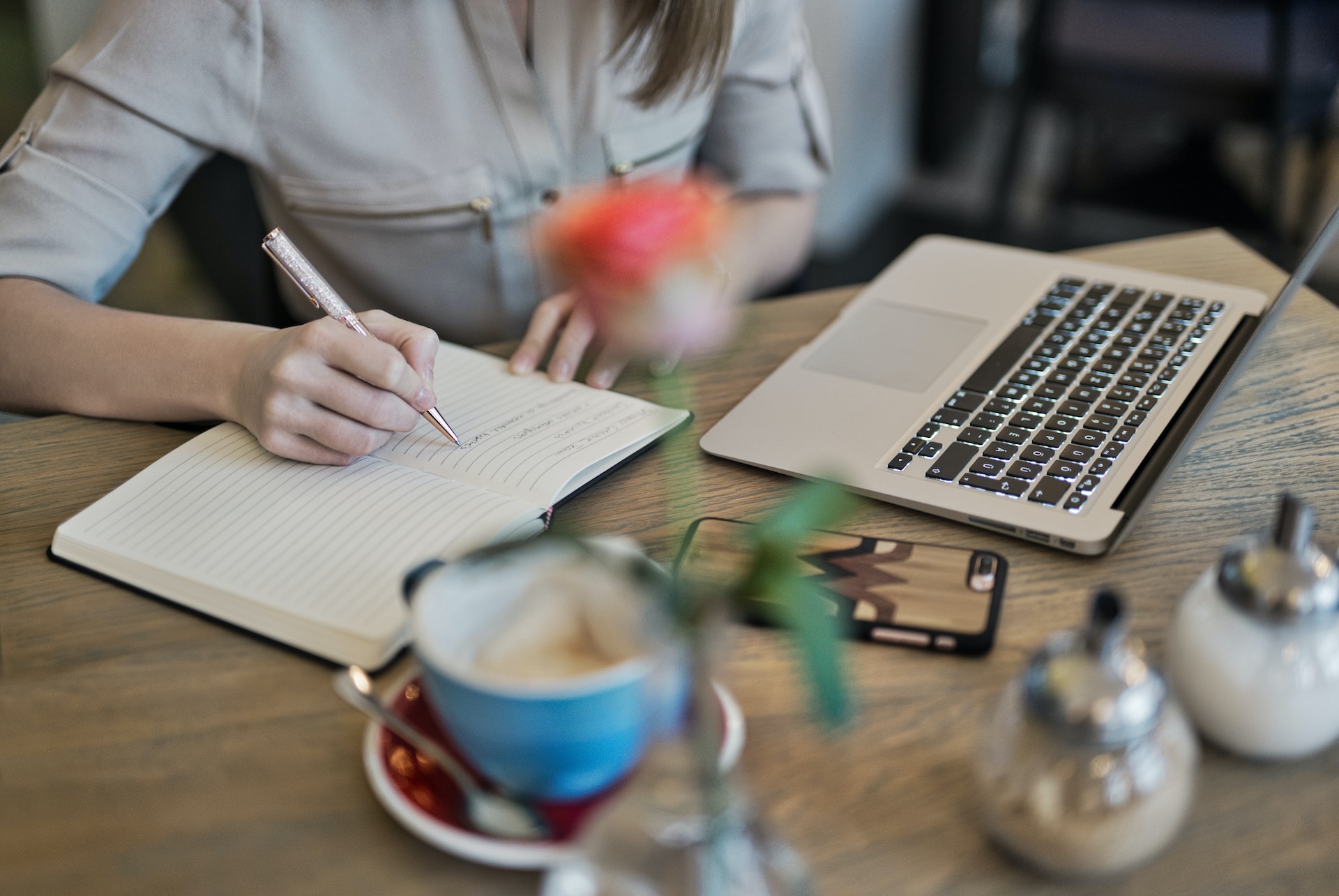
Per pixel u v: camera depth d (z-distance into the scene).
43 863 0.45
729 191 1.22
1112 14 2.04
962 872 0.43
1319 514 0.63
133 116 0.91
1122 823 0.40
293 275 0.72
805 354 0.80
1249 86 1.94
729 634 0.53
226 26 0.92
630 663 0.41
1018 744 0.41
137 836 0.46
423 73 1.00
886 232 2.74
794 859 0.42
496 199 1.05
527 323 1.12
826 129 1.24
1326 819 0.45
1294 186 2.67
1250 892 0.42
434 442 0.70
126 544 0.62
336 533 0.61
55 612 0.58
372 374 0.67
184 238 1.18
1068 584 0.58
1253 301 0.83
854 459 0.68
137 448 0.73
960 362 0.77
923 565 0.58
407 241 1.07
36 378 0.78
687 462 0.70
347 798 0.47
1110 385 0.73
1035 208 2.77
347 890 0.43
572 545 0.45
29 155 0.88
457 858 0.45
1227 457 0.69
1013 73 2.90
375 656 0.54
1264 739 0.46
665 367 0.76
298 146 1.00
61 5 1.97
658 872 0.37
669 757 0.37
